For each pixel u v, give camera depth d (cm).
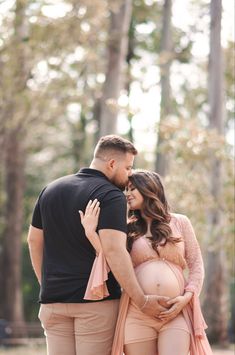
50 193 534
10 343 1992
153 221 545
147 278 530
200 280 544
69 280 522
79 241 522
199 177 1650
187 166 1630
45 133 2997
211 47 1891
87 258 522
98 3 1873
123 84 2517
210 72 1891
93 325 521
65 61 1947
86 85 2262
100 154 538
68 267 524
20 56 1922
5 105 2002
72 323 533
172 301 525
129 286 511
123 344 529
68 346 533
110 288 526
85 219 514
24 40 1889
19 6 1873
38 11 1875
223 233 1555
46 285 533
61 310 527
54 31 1880
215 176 1681
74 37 1895
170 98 2441
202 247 1936
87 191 522
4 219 2769
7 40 1911
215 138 1538
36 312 3675
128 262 511
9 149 2597
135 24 2817
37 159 3466
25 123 2148
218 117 1875
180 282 536
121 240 512
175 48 2628
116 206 514
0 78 1961
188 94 2989
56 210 529
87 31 1923
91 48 1980
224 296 1978
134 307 526
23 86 1978
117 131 1909
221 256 1977
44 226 537
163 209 545
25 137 2489
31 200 3422
